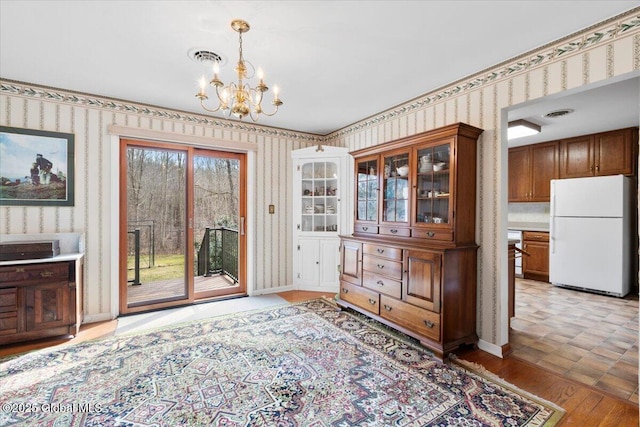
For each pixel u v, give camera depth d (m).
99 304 3.18
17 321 2.56
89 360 2.31
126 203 3.40
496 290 2.52
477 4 1.77
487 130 2.58
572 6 1.79
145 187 3.54
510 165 5.49
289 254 4.46
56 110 2.98
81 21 1.92
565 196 4.59
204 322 3.11
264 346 2.55
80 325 3.00
